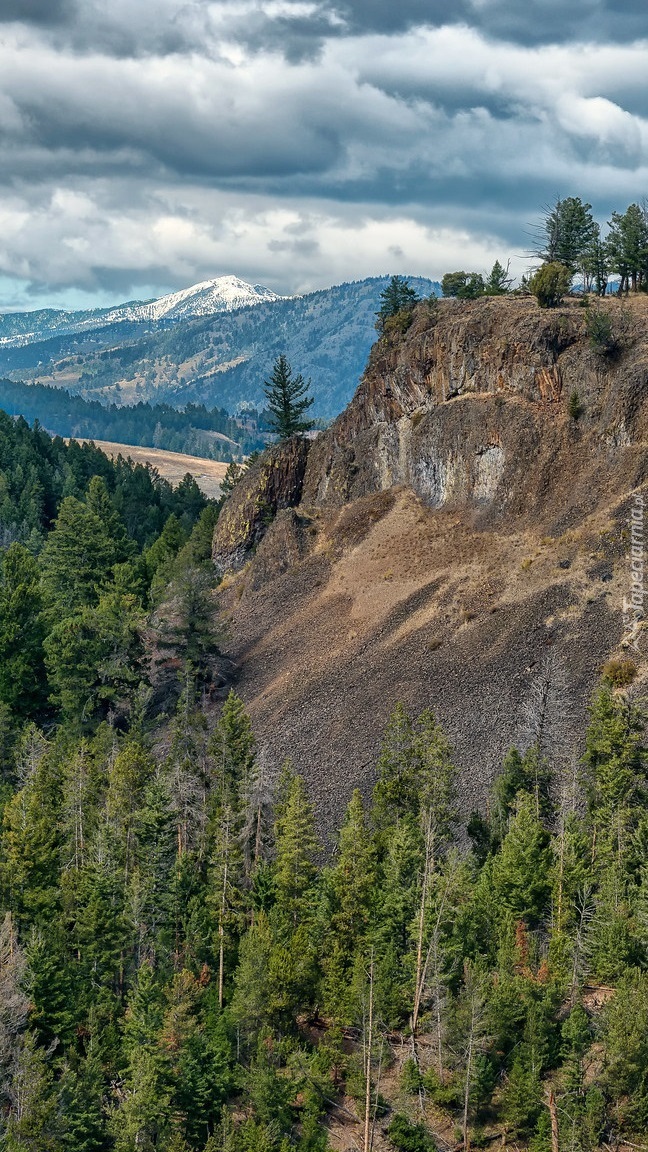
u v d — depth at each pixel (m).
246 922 75.25
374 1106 60.88
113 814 85.44
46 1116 57.75
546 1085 58.00
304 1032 69.00
